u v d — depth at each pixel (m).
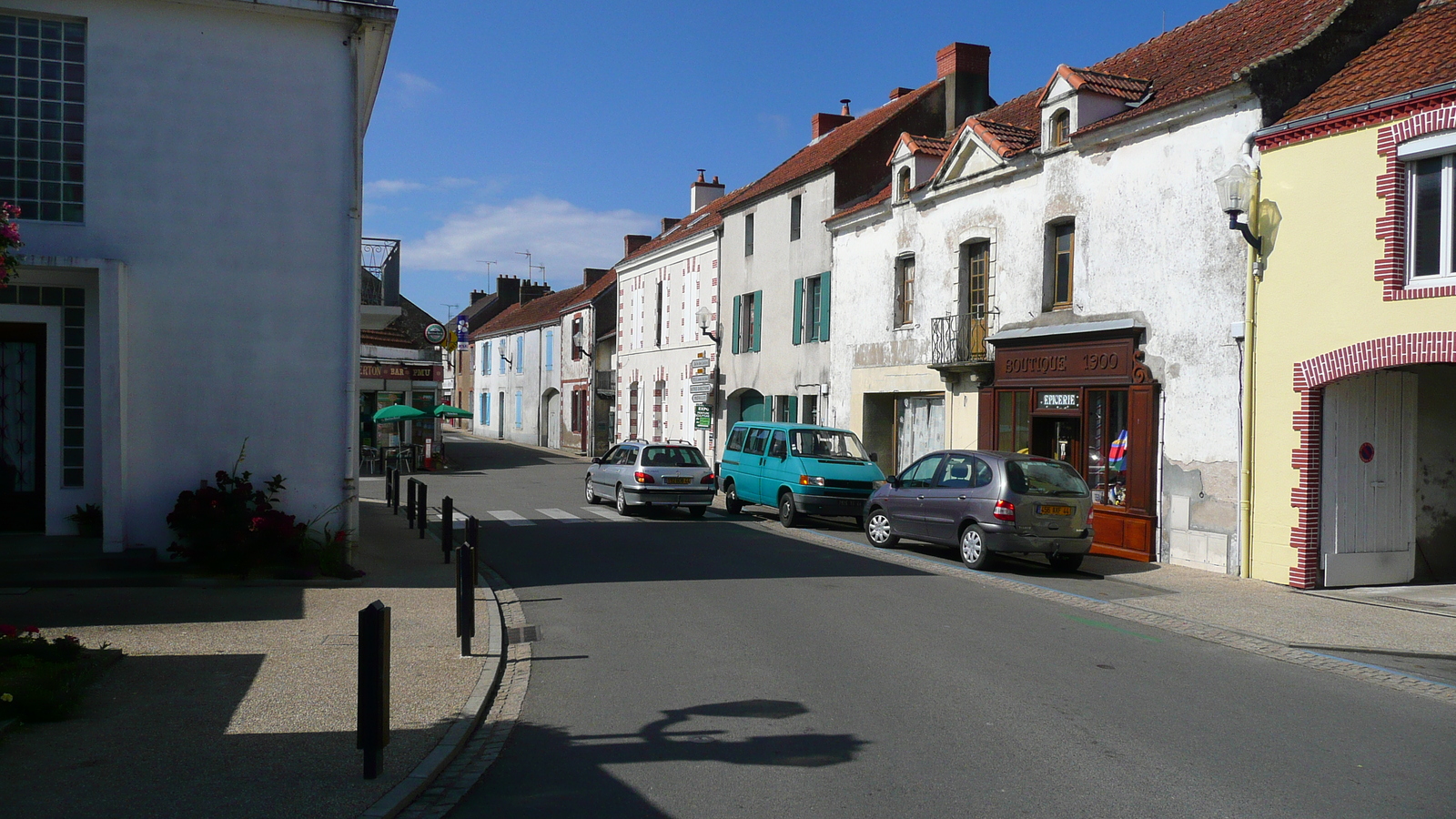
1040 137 17.17
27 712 6.10
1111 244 15.34
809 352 25.23
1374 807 5.06
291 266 12.30
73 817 4.63
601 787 5.30
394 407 32.19
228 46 12.12
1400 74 11.80
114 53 11.77
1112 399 15.42
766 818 4.87
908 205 20.94
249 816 4.69
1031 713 6.71
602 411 43.62
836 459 18.47
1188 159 14.00
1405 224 11.32
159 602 10.06
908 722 6.48
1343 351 11.80
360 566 12.73
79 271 11.46
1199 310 13.77
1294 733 6.34
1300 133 12.34
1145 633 9.50
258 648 8.14
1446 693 7.47
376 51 13.38
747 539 16.47
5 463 12.11
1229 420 13.28
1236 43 15.35
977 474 13.62
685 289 33.72
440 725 6.22
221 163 12.11
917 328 20.56
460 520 19.27
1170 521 14.16
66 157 11.72
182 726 6.08
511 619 9.87
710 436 31.42
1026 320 17.27
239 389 12.12
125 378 11.75
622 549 15.08
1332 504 12.34
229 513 11.39
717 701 6.96
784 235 26.84
